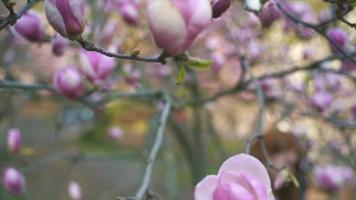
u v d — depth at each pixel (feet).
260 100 5.86
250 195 2.92
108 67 5.36
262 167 2.98
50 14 3.05
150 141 10.07
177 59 2.92
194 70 10.02
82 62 5.34
